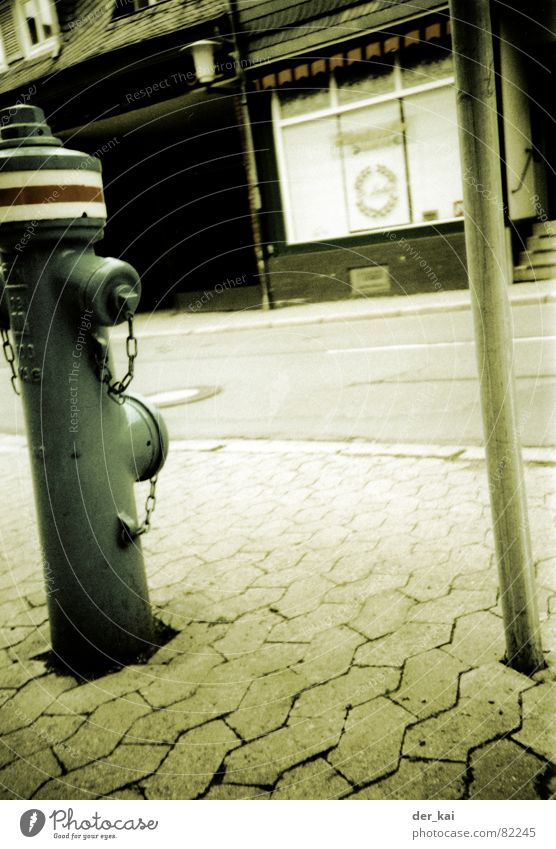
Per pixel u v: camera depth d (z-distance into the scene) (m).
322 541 3.00
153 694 2.08
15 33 12.74
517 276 9.59
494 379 1.74
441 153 9.95
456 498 3.27
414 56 9.60
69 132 13.05
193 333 10.69
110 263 1.92
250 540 3.11
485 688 1.92
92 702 2.06
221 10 10.04
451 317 8.68
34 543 3.34
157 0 10.77
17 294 1.98
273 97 10.82
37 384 2.02
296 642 2.26
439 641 2.16
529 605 1.91
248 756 1.79
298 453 4.34
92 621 2.19
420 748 1.74
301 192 11.13
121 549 2.20
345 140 10.52
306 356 7.55
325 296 11.45
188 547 3.12
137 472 2.27
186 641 2.35
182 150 13.96
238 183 13.52
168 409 6.05
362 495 3.46
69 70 11.94
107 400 2.11
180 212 14.45
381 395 5.50
